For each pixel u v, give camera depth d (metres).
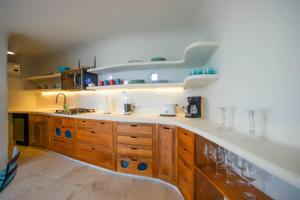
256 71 1.00
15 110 3.53
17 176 2.11
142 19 2.17
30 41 2.93
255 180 1.02
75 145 2.60
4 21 2.18
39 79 3.86
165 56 2.59
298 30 0.73
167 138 1.90
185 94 2.46
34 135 3.24
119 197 1.67
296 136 0.75
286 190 0.80
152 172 2.01
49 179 2.04
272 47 0.88
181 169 1.71
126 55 2.83
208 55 1.85
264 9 0.93
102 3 1.80
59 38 2.81
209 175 1.23
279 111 0.84
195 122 1.71
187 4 1.82
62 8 1.89
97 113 2.79
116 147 2.19
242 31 1.14
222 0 1.45
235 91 1.25
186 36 2.48
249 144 0.85
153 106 2.66
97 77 3.13
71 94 3.50
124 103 2.84
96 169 2.34
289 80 0.78
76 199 1.63
